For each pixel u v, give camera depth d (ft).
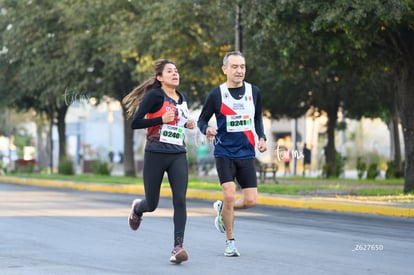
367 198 104.68
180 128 49.47
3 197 121.60
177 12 149.89
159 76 49.57
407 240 63.26
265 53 126.11
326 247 58.18
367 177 188.03
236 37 125.08
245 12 120.06
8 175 222.48
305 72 145.07
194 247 57.67
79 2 181.88
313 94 183.21
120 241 61.46
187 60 161.58
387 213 90.74
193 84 172.45
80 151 377.71
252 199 51.55
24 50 204.23
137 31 159.63
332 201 100.07
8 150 292.61
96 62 189.67
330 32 110.11
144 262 50.37
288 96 180.65
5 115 314.14
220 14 149.69
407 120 115.96
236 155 50.96
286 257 52.54
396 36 112.37
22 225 73.92
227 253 52.85
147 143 49.67
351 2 96.12
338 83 176.24
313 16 106.11
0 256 53.36
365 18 98.78
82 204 104.94
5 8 205.67
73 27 191.31
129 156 206.59
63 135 239.30
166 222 76.95
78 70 189.26
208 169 226.58
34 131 406.82
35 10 199.21
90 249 56.80
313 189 124.77
